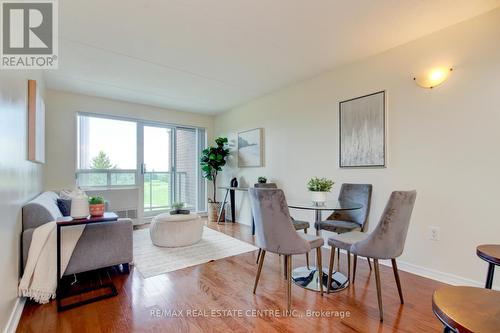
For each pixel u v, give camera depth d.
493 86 2.06
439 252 2.36
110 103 4.59
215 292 2.14
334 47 2.71
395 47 2.68
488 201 2.09
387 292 2.14
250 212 4.80
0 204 1.41
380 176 2.80
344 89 3.17
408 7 2.04
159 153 5.25
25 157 2.18
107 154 4.60
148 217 5.02
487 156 2.09
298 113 3.81
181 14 2.13
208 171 5.27
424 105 2.46
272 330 1.64
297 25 2.30
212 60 3.03
